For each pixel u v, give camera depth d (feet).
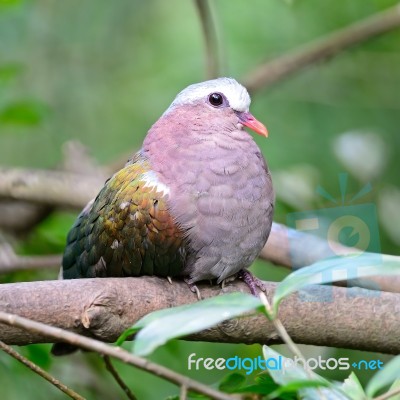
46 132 39.99
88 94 39.88
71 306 20.21
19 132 40.37
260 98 38.06
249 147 24.63
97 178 34.76
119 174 24.14
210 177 23.27
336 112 37.86
